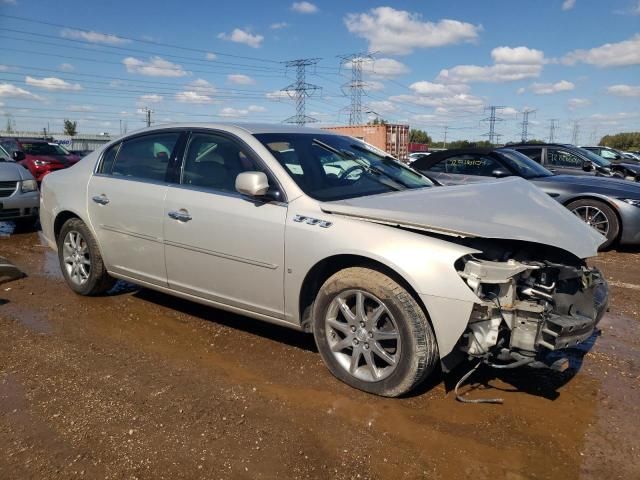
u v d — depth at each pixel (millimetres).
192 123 4379
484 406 3217
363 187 3891
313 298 3619
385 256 3109
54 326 4473
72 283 5230
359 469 2646
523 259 3111
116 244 4672
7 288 5531
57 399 3289
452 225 3072
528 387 3461
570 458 2730
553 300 3037
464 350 3053
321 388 3424
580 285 3229
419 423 3033
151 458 2732
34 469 2650
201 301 4176
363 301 3293
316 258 3365
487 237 2980
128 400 3281
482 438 2896
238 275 3805
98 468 2656
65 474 2615
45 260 6871
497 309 2963
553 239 3115
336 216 3393
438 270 2979
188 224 4031
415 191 3809
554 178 8289
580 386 3482
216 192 3949
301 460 2715
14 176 8461
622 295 5469
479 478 2586
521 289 3004
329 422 3041
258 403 3246
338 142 4441
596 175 9117
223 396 3330
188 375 3611
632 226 7512
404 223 3178
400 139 37406
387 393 3240
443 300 2957
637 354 4008
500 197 3621
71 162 16031
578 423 3047
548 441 2875
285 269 3535
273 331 4375
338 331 3469
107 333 4328
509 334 3018
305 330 3670
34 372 3641
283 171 3695
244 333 4332
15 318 4652
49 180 5418
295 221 3486
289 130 4309
